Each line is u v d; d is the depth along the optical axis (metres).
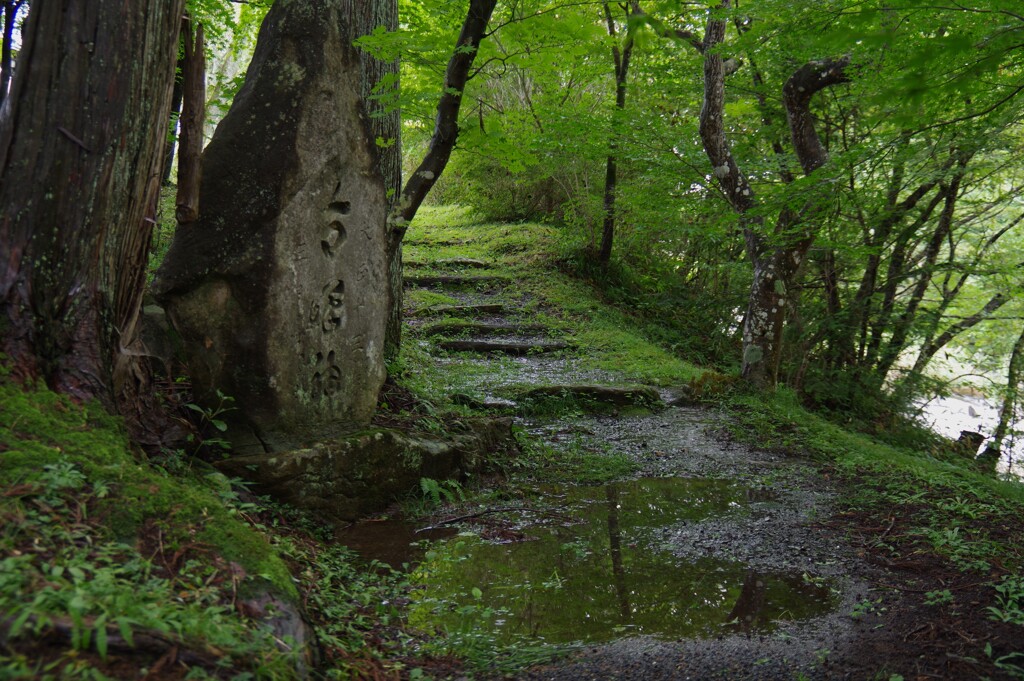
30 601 1.94
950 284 13.44
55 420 2.98
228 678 2.08
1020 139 9.56
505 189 15.19
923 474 6.29
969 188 11.92
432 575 3.96
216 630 2.22
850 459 6.74
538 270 12.69
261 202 4.36
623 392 8.04
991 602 3.64
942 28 6.16
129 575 2.42
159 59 3.52
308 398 4.62
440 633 3.31
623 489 5.77
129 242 3.56
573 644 3.26
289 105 4.41
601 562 4.27
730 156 9.22
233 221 4.35
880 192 10.20
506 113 10.02
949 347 16.86
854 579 4.07
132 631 2.00
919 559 4.34
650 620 3.53
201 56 4.23
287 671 2.33
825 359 11.43
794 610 3.67
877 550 4.53
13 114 3.23
